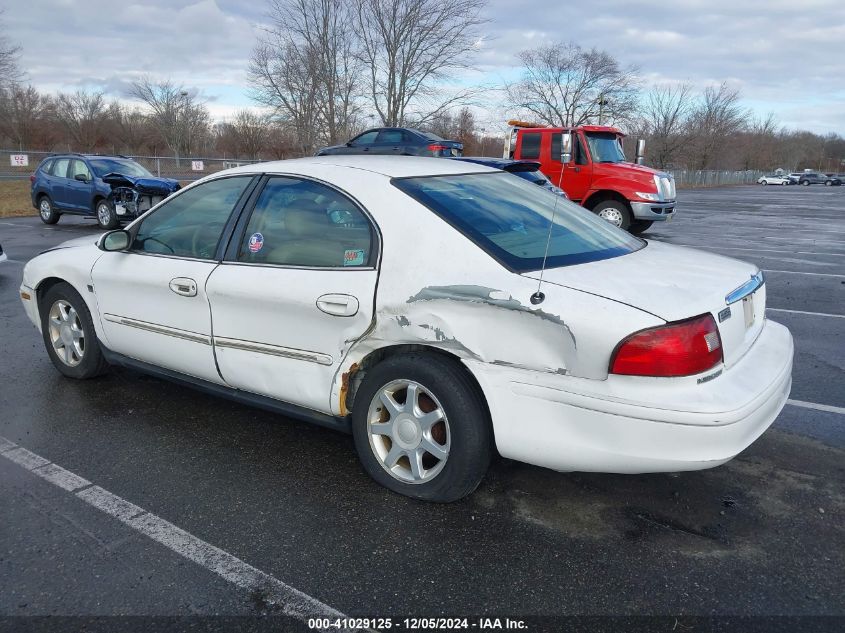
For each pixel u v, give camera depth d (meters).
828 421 4.18
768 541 2.91
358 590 2.59
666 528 3.01
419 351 3.12
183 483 3.41
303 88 25.41
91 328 4.56
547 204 3.77
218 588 2.60
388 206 3.24
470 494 3.28
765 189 56.25
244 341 3.58
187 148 50.16
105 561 2.76
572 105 44.75
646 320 2.63
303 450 3.79
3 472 3.51
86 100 50.44
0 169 32.44
